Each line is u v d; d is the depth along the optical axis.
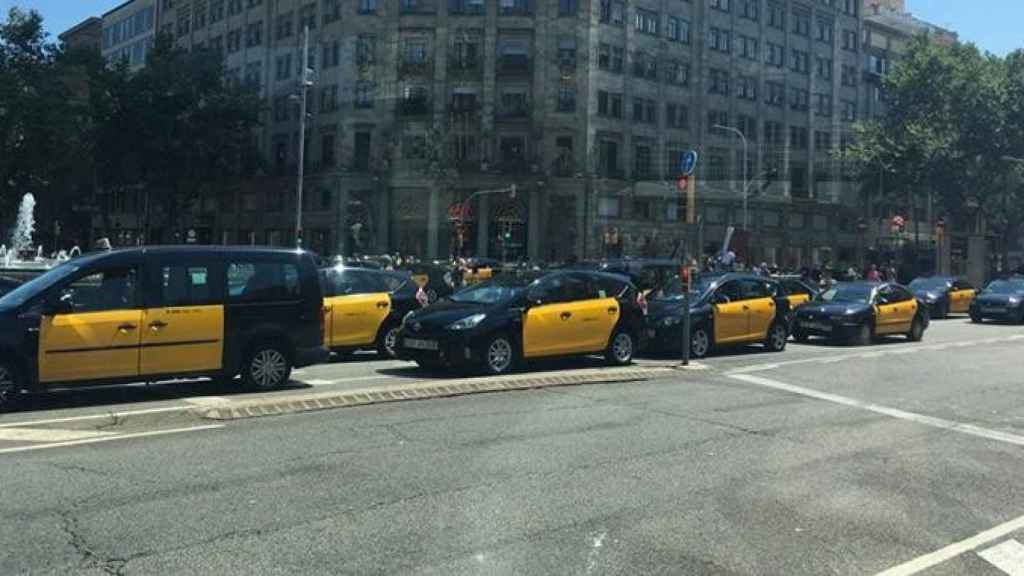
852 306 20.17
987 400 11.98
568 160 61.47
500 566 5.11
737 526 6.00
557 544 5.52
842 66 81.31
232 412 9.60
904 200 70.31
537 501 6.45
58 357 9.80
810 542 5.71
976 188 63.06
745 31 72.38
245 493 6.48
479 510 6.20
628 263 21.50
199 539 5.46
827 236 77.62
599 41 62.50
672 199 65.62
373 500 6.37
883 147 63.56
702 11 69.00
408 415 9.73
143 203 83.69
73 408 9.95
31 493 6.39
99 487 6.58
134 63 92.25
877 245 80.94
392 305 15.53
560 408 10.37
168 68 61.62
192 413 9.46
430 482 6.89
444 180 60.50
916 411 10.97
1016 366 15.98
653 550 5.46
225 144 62.22
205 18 79.75
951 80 62.12
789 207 74.50
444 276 23.06
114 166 63.03
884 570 5.23
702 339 16.73
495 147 61.75
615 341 14.53
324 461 7.50
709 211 69.06
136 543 5.37
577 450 8.14
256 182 70.56
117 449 7.84
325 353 11.94
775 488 7.01
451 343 12.74
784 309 18.58
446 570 5.02
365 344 15.21
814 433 9.34
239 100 62.41
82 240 91.94
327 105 64.94
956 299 33.00
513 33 61.78
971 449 8.77
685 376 13.59
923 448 8.74
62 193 68.56
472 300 13.70
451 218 57.81
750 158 72.56
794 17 76.69
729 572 5.12
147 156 61.91
